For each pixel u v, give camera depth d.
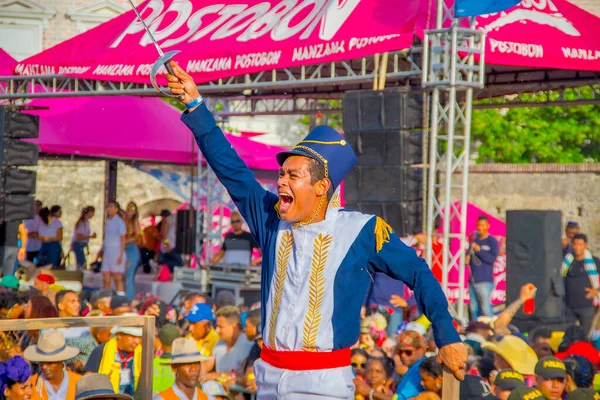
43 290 9.54
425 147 8.73
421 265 2.88
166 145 17.12
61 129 16.33
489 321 7.71
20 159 12.86
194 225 16.72
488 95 14.13
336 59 9.45
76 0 22.91
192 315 7.44
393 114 8.60
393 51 9.00
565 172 16.48
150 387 4.12
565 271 9.77
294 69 12.70
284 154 2.97
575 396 5.48
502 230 14.51
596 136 20.77
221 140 3.20
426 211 8.81
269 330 2.96
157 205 22.39
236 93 15.22
